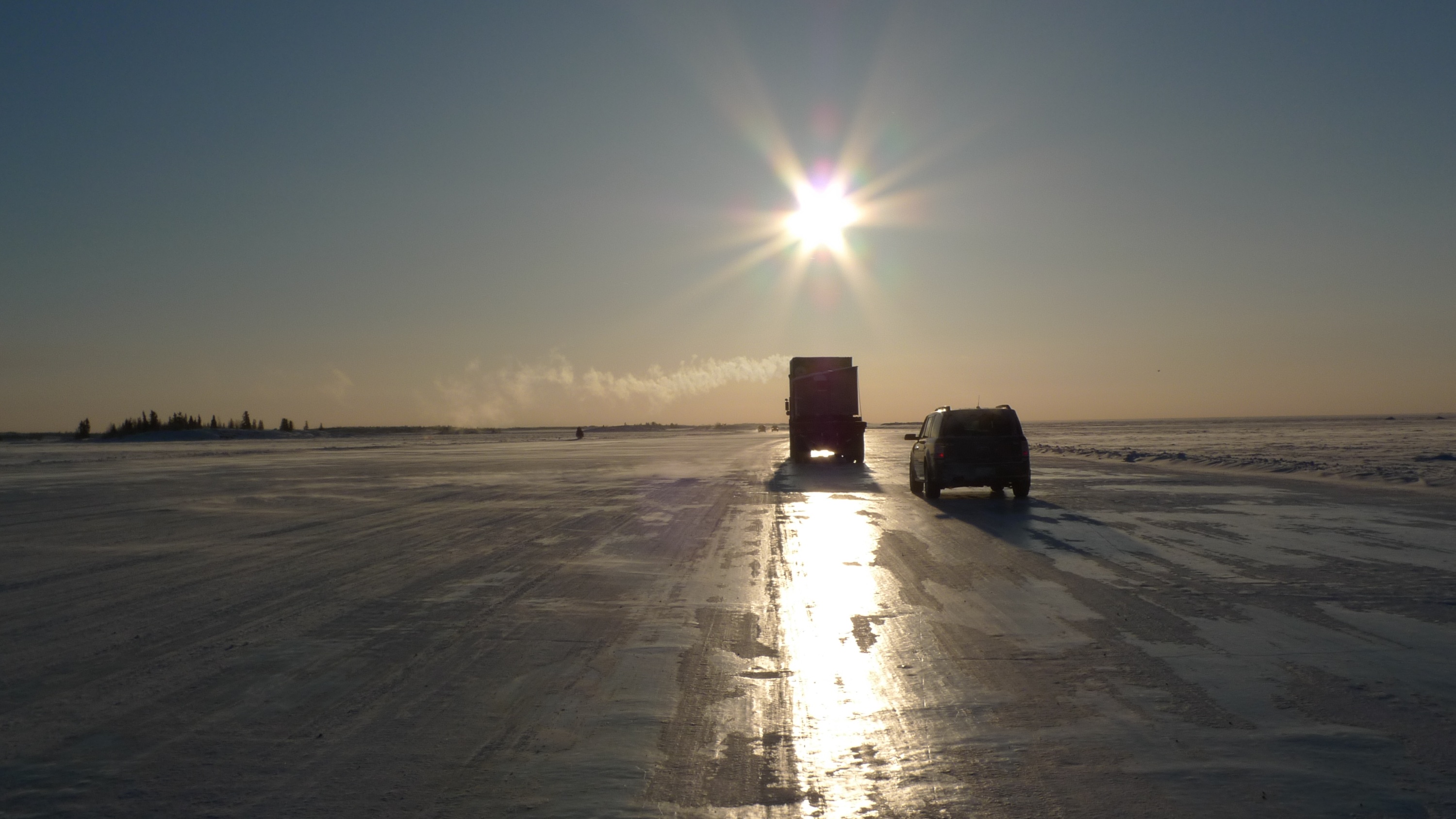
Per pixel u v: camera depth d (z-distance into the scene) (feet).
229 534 53.06
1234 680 21.72
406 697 21.31
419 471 117.80
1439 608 29.58
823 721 19.36
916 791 15.58
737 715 19.85
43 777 16.55
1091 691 21.09
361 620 29.60
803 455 131.95
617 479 99.45
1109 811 14.62
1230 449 170.71
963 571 38.01
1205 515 57.31
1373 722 18.62
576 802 15.30
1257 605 30.30
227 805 15.25
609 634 27.45
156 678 23.07
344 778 16.39
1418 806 14.67
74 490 90.38
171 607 32.09
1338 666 22.88
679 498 74.49
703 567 39.78
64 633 28.30
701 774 16.52
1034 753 17.26
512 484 93.04
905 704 20.43
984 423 71.72
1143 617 28.76
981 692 21.20
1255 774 16.02
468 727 19.19
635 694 21.43
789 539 48.83
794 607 31.12
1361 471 87.56
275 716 20.01
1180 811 14.60
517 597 33.35
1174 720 18.95
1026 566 38.99
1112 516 57.57
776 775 16.43
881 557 42.19
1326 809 14.57
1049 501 67.97
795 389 132.26
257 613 30.94
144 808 15.15
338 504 71.56
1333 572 36.47
